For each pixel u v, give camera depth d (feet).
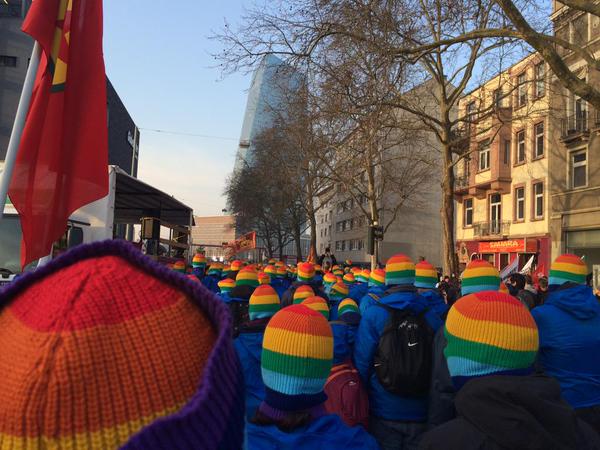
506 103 89.04
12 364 2.02
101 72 13.39
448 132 56.29
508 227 94.84
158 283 2.35
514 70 79.56
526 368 5.52
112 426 2.00
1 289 2.28
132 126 146.82
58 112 12.62
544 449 4.73
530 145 89.15
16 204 11.93
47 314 2.06
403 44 40.32
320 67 40.42
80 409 1.95
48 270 2.35
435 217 163.43
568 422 4.93
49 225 12.41
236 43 42.37
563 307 9.52
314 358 6.52
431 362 9.75
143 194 41.52
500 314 5.58
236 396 2.31
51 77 12.43
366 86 38.55
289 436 6.28
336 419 6.73
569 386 9.07
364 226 158.81
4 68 93.35
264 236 174.09
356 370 10.44
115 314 2.11
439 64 55.57
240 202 151.12
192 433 1.94
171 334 2.22
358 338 10.43
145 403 2.07
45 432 1.91
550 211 83.51
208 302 2.36
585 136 74.43
